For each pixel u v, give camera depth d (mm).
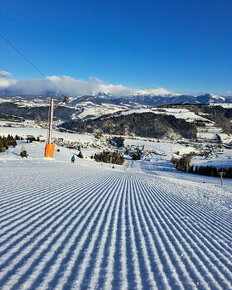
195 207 6695
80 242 2559
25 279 1652
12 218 3209
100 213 4195
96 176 13055
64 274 1795
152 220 4180
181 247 2840
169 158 163500
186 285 1862
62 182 7992
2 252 2068
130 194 7613
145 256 2396
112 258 2229
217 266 2350
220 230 4008
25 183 6648
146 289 1716
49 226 3020
